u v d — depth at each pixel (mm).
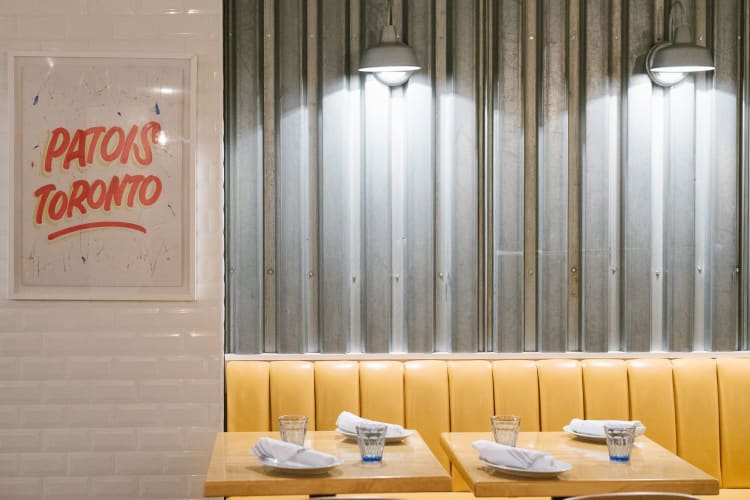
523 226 4418
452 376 4145
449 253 4410
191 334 4070
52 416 4039
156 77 4039
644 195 4422
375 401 4102
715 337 4457
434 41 4383
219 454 3152
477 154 4395
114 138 4035
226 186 4336
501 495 2814
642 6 4414
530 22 4406
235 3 4309
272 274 4371
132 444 4051
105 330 4051
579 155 4438
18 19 4004
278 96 4340
